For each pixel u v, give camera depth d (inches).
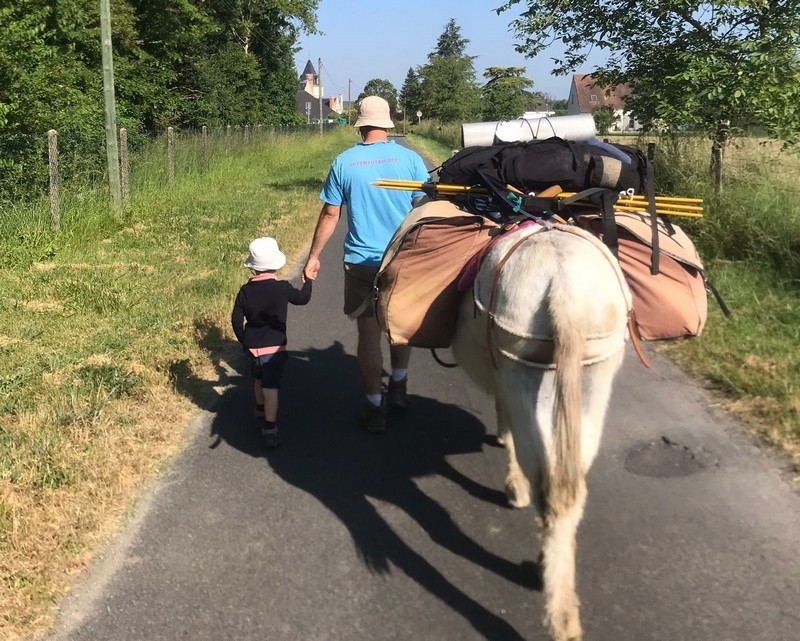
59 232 425.7
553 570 108.4
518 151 149.1
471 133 224.2
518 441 116.4
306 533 156.1
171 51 1029.2
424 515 162.7
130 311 295.3
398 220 195.6
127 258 397.1
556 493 106.6
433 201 158.1
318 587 138.9
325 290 362.6
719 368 229.0
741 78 373.7
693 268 142.2
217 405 220.5
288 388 238.5
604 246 125.4
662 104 409.1
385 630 127.7
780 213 335.9
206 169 807.7
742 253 341.7
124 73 885.2
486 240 139.0
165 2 962.7
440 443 197.8
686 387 224.4
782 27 382.6
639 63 437.7
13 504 157.0
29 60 499.2
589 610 130.7
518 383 115.8
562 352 106.0
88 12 762.8
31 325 273.9
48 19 633.6
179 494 170.9
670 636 124.3
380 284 153.9
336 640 125.4
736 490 167.0
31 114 499.8
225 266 375.6
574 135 228.1
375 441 199.5
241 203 615.8
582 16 444.1
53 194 434.0
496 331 118.6
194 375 239.5
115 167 517.0
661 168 423.5
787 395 202.2
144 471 179.8
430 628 128.2
